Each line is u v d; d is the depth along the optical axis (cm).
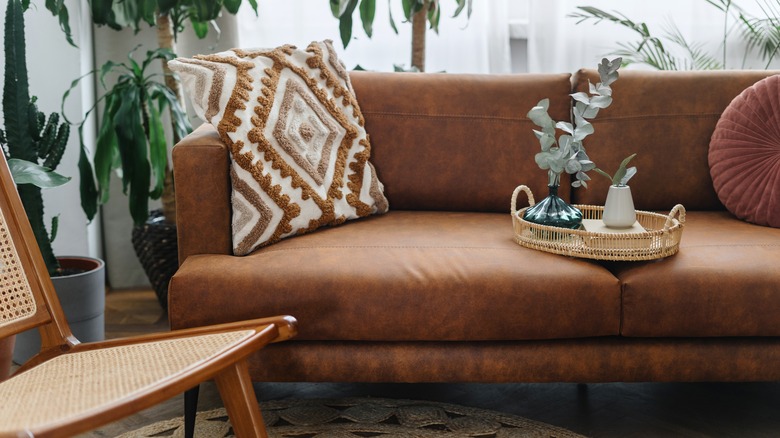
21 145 224
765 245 190
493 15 307
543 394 210
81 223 288
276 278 175
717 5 297
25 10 244
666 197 228
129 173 257
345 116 219
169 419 198
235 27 299
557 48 305
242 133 192
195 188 189
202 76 195
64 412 118
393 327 176
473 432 187
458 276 176
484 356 179
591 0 308
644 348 180
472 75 235
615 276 182
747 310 175
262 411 199
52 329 156
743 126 216
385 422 194
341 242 194
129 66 302
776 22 298
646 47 310
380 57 313
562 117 230
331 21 306
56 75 277
